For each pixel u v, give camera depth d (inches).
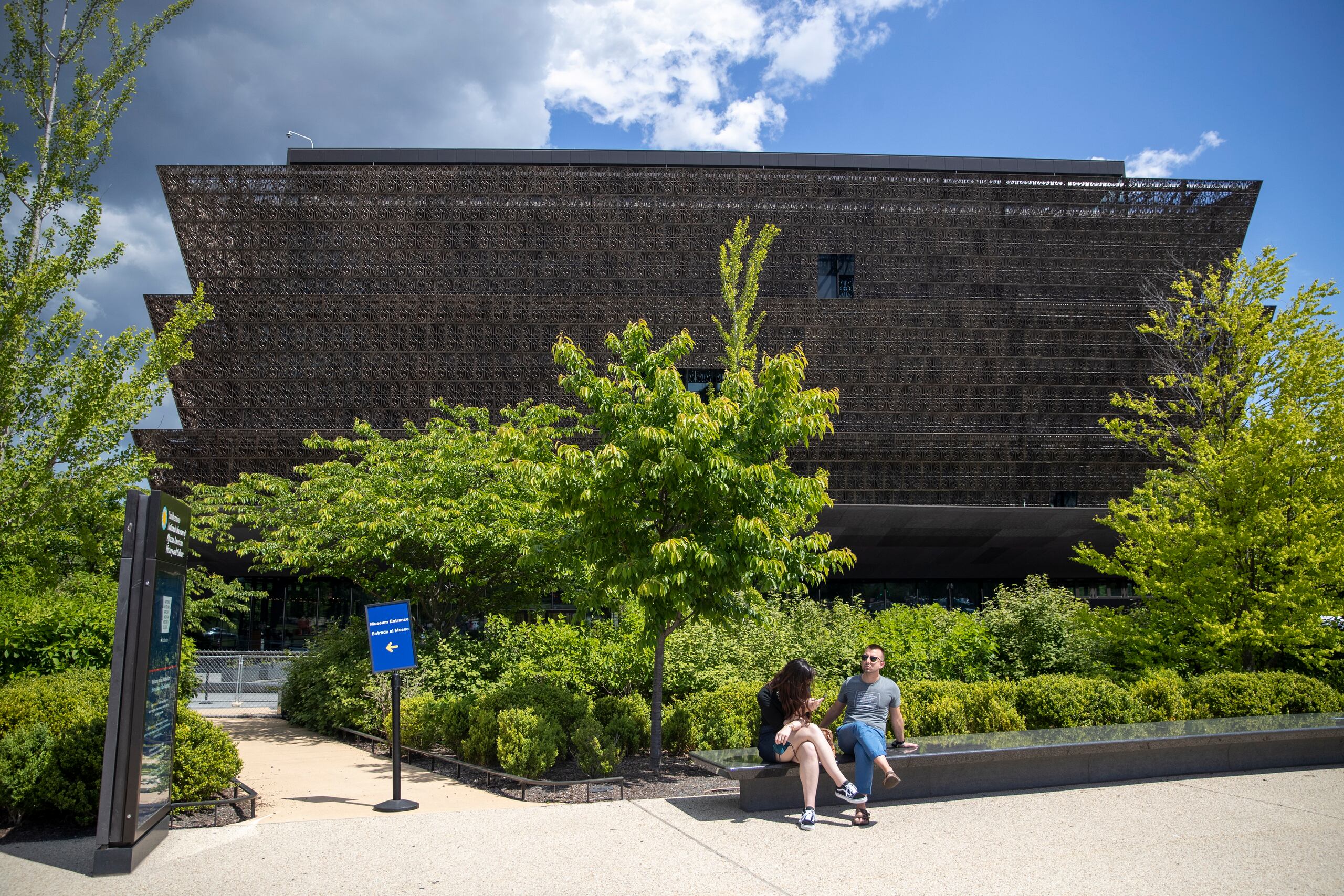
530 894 199.2
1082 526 1298.0
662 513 380.8
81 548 491.2
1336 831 257.0
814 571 395.2
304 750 494.3
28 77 499.5
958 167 1489.9
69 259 473.1
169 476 1248.2
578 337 1328.7
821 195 1376.7
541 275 1341.0
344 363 1316.4
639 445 355.6
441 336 1322.6
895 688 296.2
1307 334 588.7
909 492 1352.1
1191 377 706.8
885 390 1378.0
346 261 1325.0
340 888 203.9
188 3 520.7
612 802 298.5
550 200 1347.2
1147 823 266.1
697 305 1327.5
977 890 203.0
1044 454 1359.5
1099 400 1385.3
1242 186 1382.9
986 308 1374.3
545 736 353.1
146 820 231.5
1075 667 573.0
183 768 288.8
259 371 1309.1
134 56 514.0
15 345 447.2
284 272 1315.2
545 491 377.1
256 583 1387.8
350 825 265.7
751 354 705.6
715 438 352.2
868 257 1387.8
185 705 350.0
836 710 299.7
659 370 372.2
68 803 266.4
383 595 616.1
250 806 308.3
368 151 1449.3
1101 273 1391.5
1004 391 1381.6
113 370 470.6
